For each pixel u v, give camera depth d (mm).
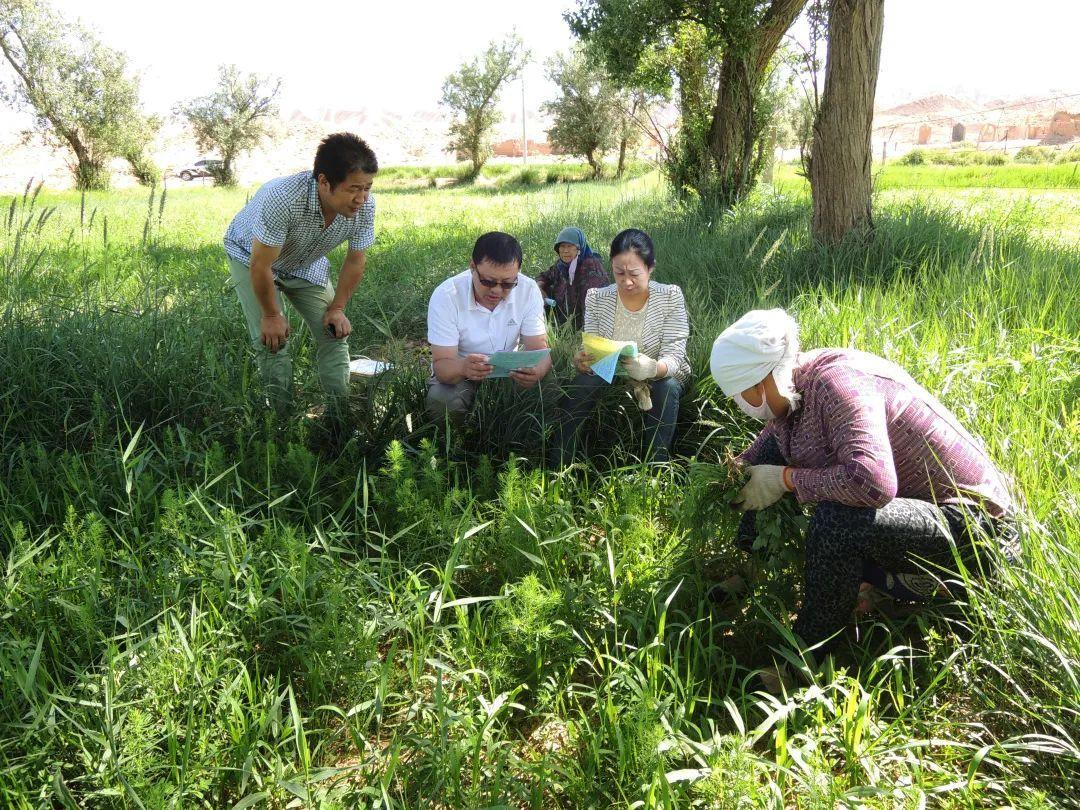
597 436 4301
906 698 2600
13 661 2426
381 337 6305
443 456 4039
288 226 4168
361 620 2670
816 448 2725
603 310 4273
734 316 5281
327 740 2416
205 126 41906
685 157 13141
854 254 7023
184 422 4305
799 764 2152
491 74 45844
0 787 2033
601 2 12750
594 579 3033
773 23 11695
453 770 2119
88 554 2900
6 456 3896
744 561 3227
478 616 2715
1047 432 3436
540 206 16312
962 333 4605
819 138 7422
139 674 2332
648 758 2133
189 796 2145
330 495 3686
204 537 3008
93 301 5320
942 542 2619
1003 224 8750
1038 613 2414
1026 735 2156
